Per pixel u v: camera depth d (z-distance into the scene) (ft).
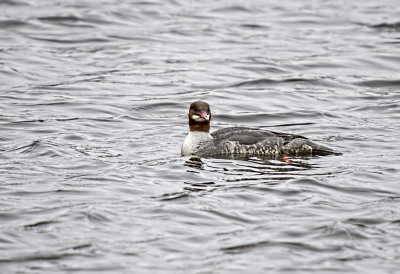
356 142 53.72
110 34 94.27
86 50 86.94
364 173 44.32
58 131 56.29
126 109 64.85
